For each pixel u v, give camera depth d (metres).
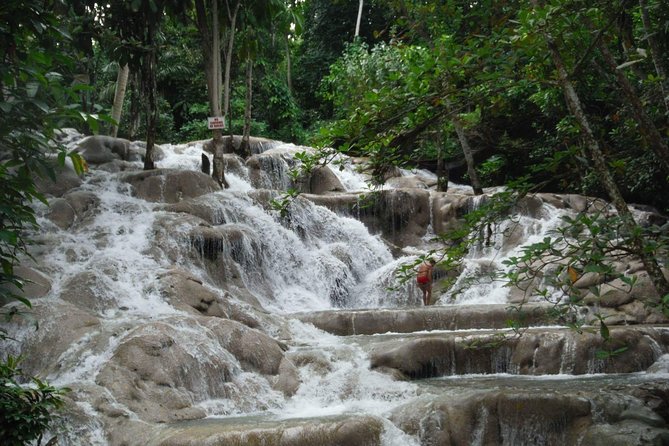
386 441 8.27
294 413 9.48
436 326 13.15
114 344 9.91
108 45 16.83
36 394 6.86
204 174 17.80
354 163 22.69
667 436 7.56
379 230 19.30
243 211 16.62
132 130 20.92
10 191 6.46
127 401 8.93
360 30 37.00
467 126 8.42
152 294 12.40
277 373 10.68
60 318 10.50
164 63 30.91
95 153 18.20
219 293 13.20
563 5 5.87
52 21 6.44
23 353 10.09
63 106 6.24
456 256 6.51
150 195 16.78
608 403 8.24
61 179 16.25
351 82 23.75
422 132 7.01
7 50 6.23
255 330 11.23
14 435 6.32
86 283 12.05
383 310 13.53
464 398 8.68
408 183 22.19
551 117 21.78
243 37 19.52
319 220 17.98
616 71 6.31
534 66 6.83
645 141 7.05
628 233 5.52
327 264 16.80
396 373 10.80
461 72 6.25
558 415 8.22
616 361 11.00
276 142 23.25
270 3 18.28
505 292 15.12
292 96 36.19
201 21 17.94
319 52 37.19
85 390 8.91
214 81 18.05
